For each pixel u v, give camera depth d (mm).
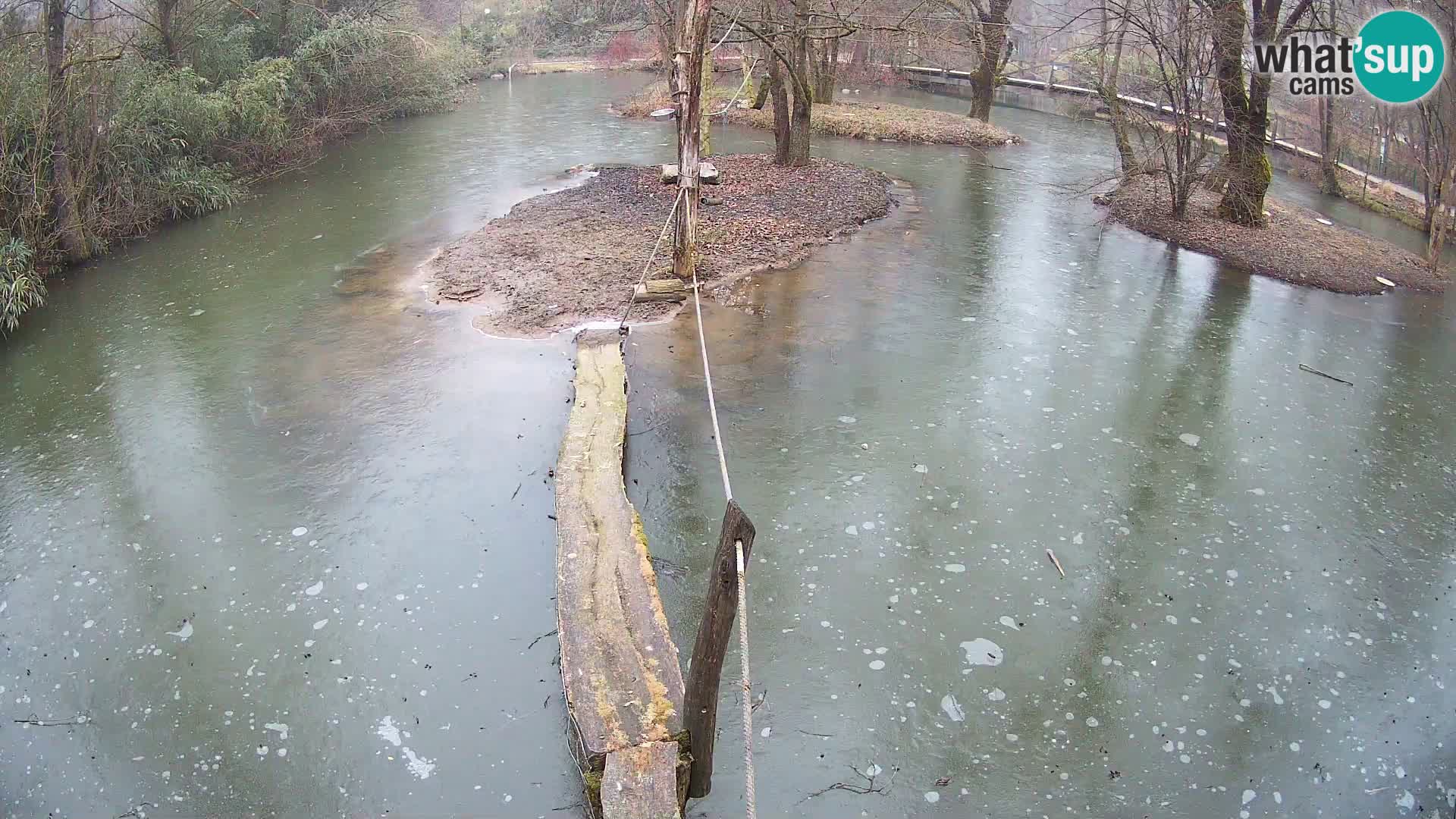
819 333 10281
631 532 6082
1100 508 7250
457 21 34594
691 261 11367
